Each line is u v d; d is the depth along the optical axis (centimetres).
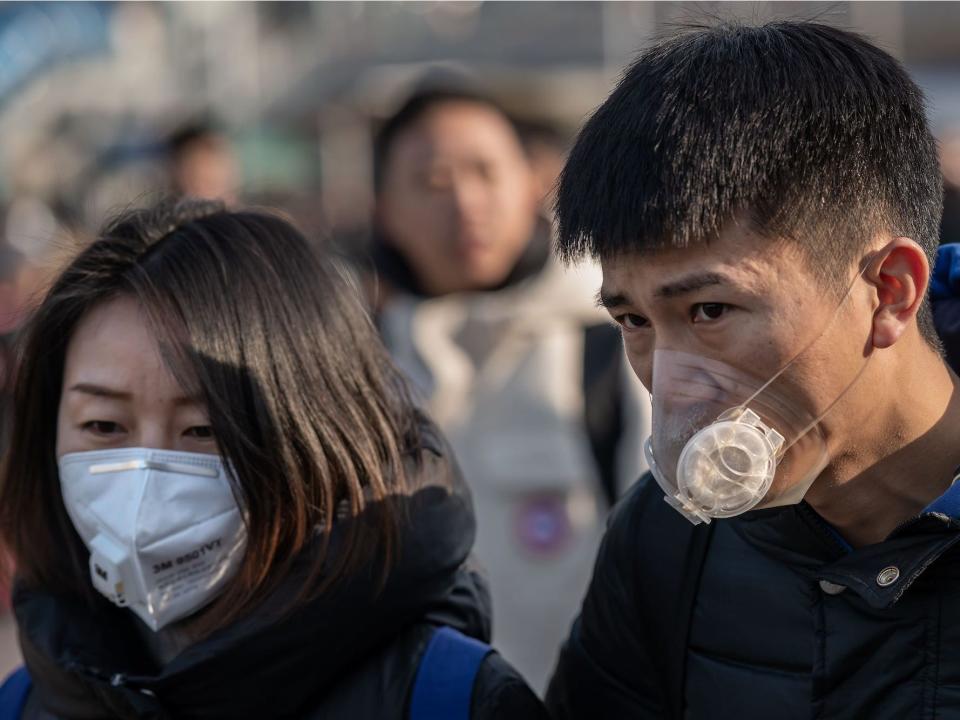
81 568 186
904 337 130
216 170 465
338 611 166
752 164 123
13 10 1037
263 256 174
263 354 169
